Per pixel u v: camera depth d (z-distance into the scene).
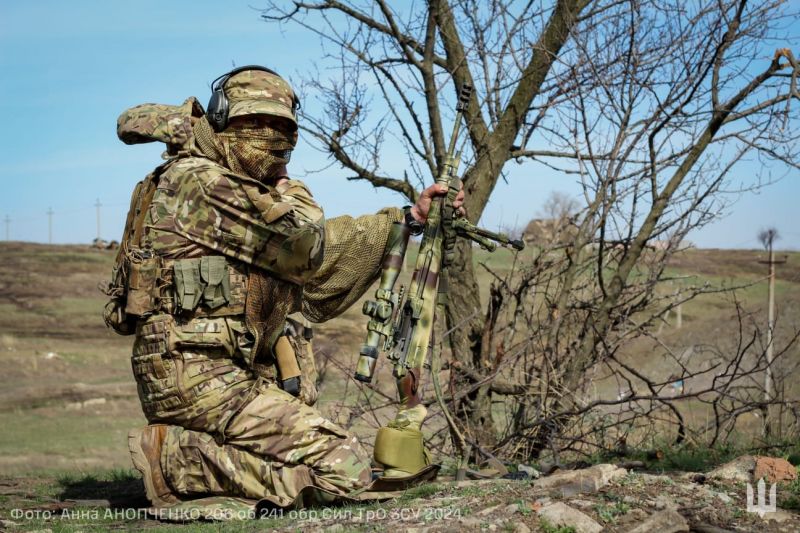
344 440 4.89
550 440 7.36
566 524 3.63
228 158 5.14
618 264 8.66
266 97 5.12
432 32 8.69
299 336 5.36
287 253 4.95
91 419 22.86
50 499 5.85
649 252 8.90
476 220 8.67
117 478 7.09
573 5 8.45
